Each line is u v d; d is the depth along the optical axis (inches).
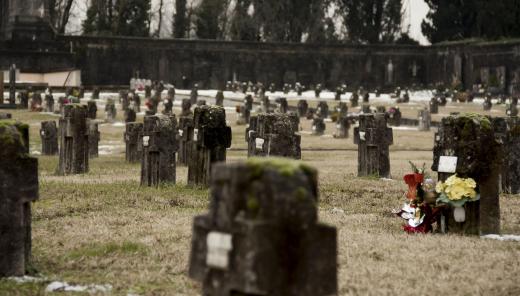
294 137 1161.4
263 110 3590.1
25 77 5231.3
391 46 6373.0
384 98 5044.3
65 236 767.7
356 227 828.6
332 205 1020.5
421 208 797.2
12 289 566.3
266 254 354.0
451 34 6628.9
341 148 2314.2
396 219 890.1
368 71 6338.6
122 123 3031.5
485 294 554.6
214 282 370.0
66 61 5374.0
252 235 353.4
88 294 563.2
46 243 735.1
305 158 1959.9
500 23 6136.8
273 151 1136.2
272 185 359.6
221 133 1144.8
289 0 6663.4
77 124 1466.5
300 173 366.3
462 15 6574.8
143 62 5861.2
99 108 3681.1
